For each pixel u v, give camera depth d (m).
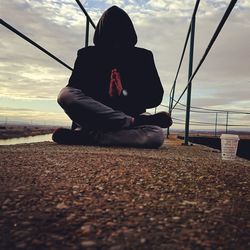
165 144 4.21
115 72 2.91
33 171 1.31
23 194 0.97
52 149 2.31
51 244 0.64
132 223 0.77
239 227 0.77
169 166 1.58
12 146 2.60
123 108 3.03
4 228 0.71
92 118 2.86
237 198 1.06
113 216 0.81
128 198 0.99
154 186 1.16
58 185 1.10
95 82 3.04
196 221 0.80
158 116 3.04
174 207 0.92
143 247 0.64
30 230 0.70
